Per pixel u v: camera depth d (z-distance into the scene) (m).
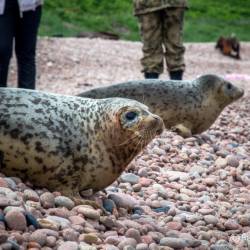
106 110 5.33
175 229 5.27
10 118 5.10
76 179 5.30
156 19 11.12
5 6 8.47
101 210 5.18
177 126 9.05
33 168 5.17
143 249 4.48
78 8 35.22
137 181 6.65
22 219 4.26
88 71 18.94
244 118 12.45
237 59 27.36
